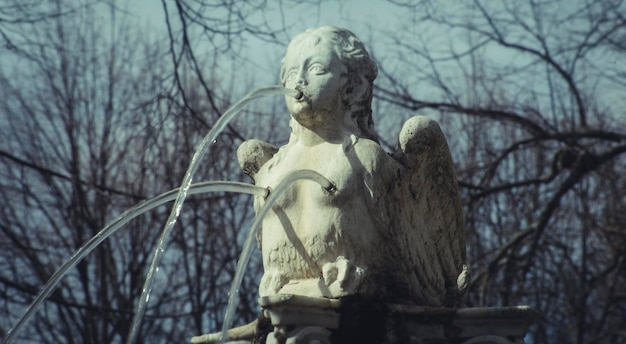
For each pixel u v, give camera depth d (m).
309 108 7.67
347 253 7.49
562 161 18.27
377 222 7.50
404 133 7.59
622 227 20.14
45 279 20.19
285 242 7.61
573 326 22.55
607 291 22.81
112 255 22.36
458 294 8.00
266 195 7.80
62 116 23.31
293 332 7.17
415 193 7.70
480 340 7.43
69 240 22.77
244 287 21.86
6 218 21.25
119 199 21.52
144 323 22.31
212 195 20.58
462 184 18.00
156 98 14.80
